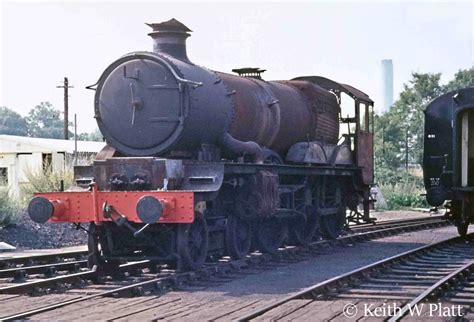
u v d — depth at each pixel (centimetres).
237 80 1560
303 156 1723
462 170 1981
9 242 1886
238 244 1494
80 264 1447
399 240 2075
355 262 1541
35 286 1140
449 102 2064
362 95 2136
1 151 4478
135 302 1019
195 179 1315
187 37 1416
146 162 1289
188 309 966
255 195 1474
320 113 1902
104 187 1311
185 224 1253
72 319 888
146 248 1351
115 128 1359
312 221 1847
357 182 2109
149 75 1335
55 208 1255
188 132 1329
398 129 5731
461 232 2081
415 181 4959
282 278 1288
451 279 1167
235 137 1497
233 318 897
